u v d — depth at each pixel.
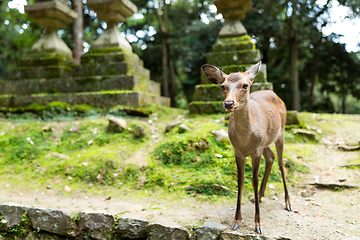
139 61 8.53
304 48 13.88
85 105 7.17
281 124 3.91
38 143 5.94
